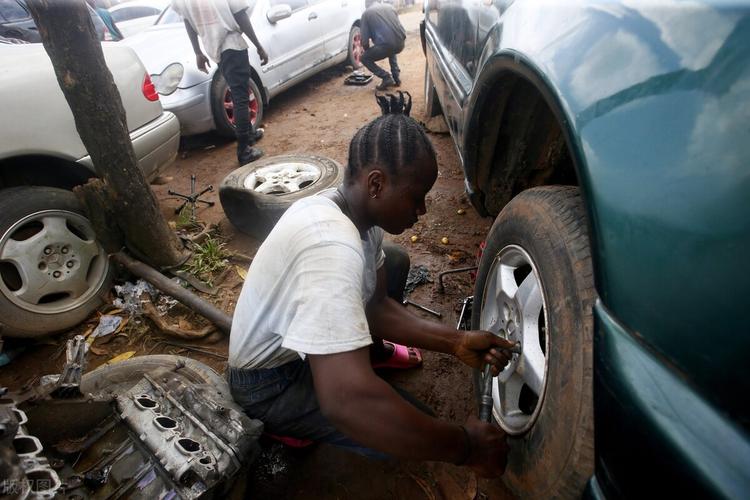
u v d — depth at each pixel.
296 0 5.95
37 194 2.44
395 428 0.97
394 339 1.56
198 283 2.82
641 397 0.74
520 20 1.46
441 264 2.88
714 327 0.67
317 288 0.98
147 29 5.41
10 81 2.34
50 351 2.54
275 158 3.83
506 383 1.53
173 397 1.65
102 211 2.58
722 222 0.69
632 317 0.79
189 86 4.56
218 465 1.38
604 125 0.91
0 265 2.41
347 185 1.16
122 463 1.42
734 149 0.70
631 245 0.80
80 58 2.24
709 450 0.64
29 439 1.21
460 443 1.11
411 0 13.91
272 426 1.54
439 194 3.67
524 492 1.28
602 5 1.07
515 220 1.48
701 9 0.82
